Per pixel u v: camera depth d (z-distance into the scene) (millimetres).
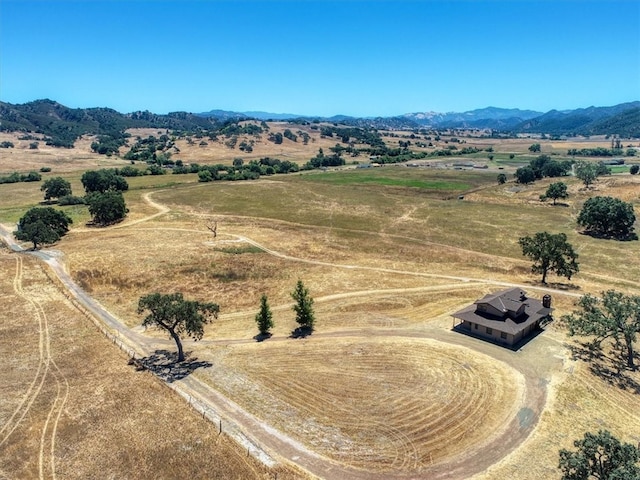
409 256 106688
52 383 50906
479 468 39875
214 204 165250
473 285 85438
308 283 87875
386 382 53125
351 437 43688
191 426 43875
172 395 49219
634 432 45156
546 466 40125
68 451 39875
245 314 74625
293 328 68625
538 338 64188
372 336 65188
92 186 180250
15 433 42156
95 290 83188
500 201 172625
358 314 73125
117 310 74312
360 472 39281
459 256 106500
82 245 111562
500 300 66625
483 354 59500
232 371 55625
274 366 56906
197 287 86000
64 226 125375
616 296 61219
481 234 126750
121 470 37812
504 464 40312
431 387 52062
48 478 36781
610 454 32562
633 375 55188
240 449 41000
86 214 149625
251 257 103562
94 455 39438
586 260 104625
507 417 46750
